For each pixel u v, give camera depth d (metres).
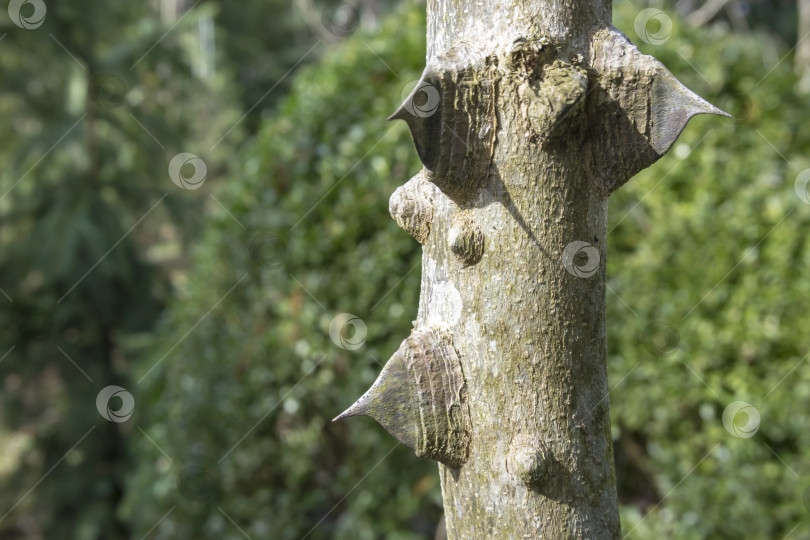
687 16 6.33
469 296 1.04
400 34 3.26
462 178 1.01
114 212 4.91
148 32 5.10
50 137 4.77
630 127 1.01
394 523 2.93
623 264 2.78
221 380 3.17
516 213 1.01
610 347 2.75
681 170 2.83
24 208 4.88
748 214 2.71
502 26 1.02
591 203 1.04
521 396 1.02
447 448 1.04
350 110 3.09
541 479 1.00
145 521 3.47
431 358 1.05
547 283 1.02
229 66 8.70
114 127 4.88
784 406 2.56
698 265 2.70
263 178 3.20
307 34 9.66
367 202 2.94
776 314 2.61
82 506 4.70
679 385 2.65
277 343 3.04
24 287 4.94
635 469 2.80
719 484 2.61
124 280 4.87
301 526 3.10
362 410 1.05
